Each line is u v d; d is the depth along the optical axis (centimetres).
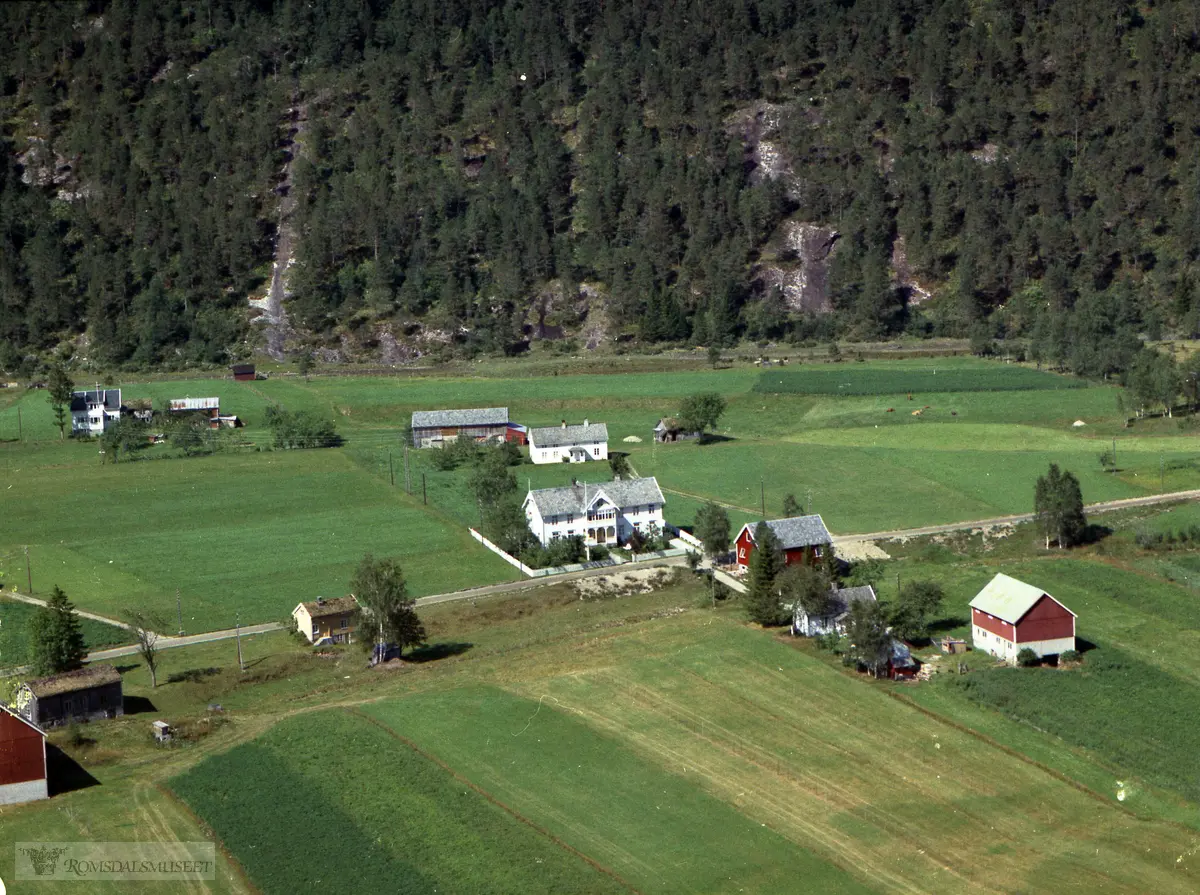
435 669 13975
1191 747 11762
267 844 10231
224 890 9706
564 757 11669
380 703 12862
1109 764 11500
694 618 15125
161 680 13850
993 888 9662
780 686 13050
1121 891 9612
